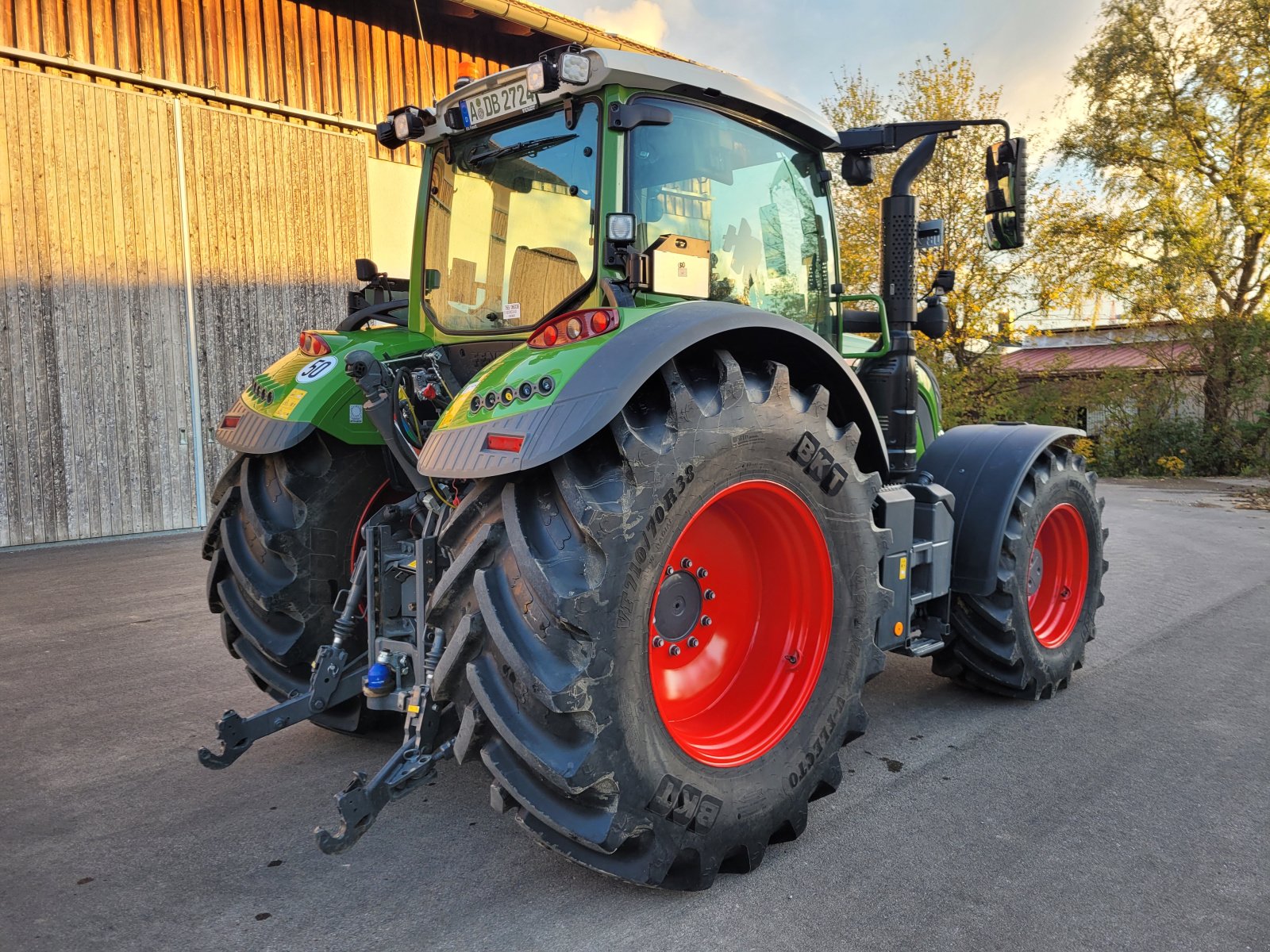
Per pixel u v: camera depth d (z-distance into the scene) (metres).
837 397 2.74
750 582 2.60
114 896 2.21
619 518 2.00
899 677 4.04
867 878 2.30
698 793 2.17
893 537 2.96
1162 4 16.45
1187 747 3.18
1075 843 2.49
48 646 4.46
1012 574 3.44
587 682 1.94
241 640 3.12
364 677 2.70
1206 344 16.14
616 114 2.50
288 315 8.74
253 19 8.27
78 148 7.37
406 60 9.31
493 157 2.89
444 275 3.09
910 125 3.29
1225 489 12.93
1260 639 4.57
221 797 2.79
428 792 2.82
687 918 2.12
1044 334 18.62
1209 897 2.20
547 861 2.40
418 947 2.00
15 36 7.00
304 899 2.20
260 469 3.04
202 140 8.05
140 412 7.85
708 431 2.18
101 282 7.56
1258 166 16.20
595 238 2.55
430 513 2.60
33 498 7.31
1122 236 16.98
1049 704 3.65
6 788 2.86
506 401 2.14
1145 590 5.70
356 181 9.16
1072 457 3.86
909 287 3.36
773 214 3.07
